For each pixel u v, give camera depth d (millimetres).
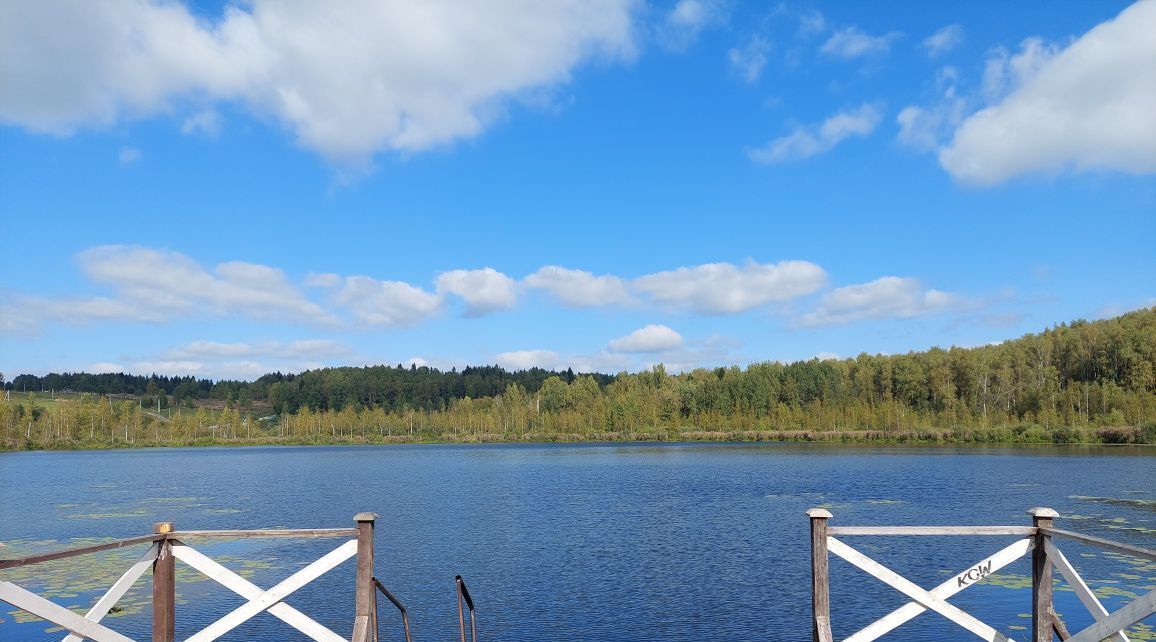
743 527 34312
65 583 22906
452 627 19031
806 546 29484
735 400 143625
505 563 26766
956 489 48062
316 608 20688
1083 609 19344
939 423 120250
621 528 34469
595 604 21000
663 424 145625
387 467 83000
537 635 18312
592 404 163750
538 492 51344
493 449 126812
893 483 52625
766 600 21266
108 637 7613
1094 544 7469
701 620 19391
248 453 128375
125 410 172125
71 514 42250
